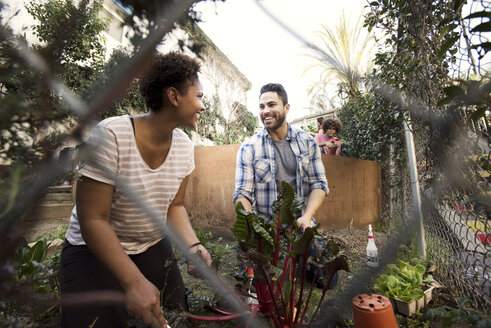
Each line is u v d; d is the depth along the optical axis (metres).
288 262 1.33
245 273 1.38
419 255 2.35
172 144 1.34
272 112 2.26
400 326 1.60
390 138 3.57
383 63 2.21
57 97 0.40
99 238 1.01
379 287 1.81
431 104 1.70
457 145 1.40
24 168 0.37
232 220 4.23
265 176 2.32
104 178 1.00
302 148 2.33
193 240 1.39
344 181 4.48
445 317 1.22
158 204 1.29
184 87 1.14
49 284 1.30
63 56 0.41
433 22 1.59
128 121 1.15
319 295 1.87
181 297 1.41
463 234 1.86
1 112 0.35
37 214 0.37
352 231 4.25
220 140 8.60
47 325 1.15
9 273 0.38
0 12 0.39
